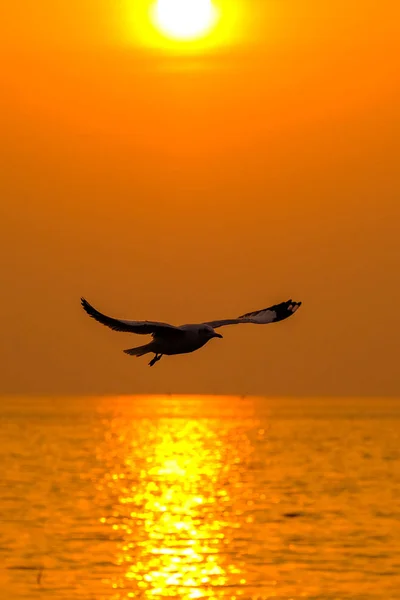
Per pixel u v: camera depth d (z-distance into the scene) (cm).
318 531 5441
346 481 8062
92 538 5228
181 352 2180
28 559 4656
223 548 4978
